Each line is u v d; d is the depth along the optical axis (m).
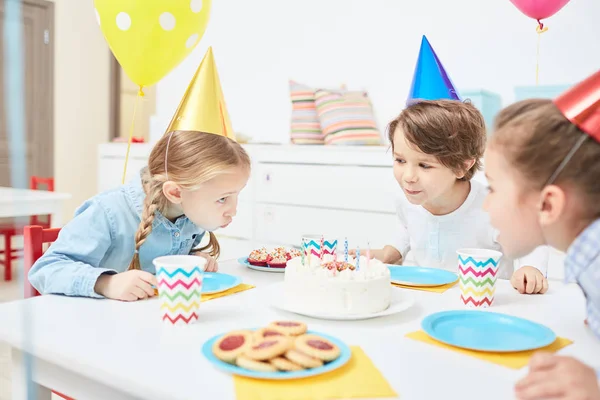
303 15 3.47
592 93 0.64
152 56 1.54
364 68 3.26
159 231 1.21
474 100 2.48
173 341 0.74
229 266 1.30
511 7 2.73
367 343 0.75
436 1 2.96
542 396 0.53
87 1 4.36
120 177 3.77
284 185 3.05
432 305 0.96
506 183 0.71
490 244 1.42
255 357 0.63
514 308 0.95
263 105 3.70
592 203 0.65
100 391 0.69
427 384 0.61
